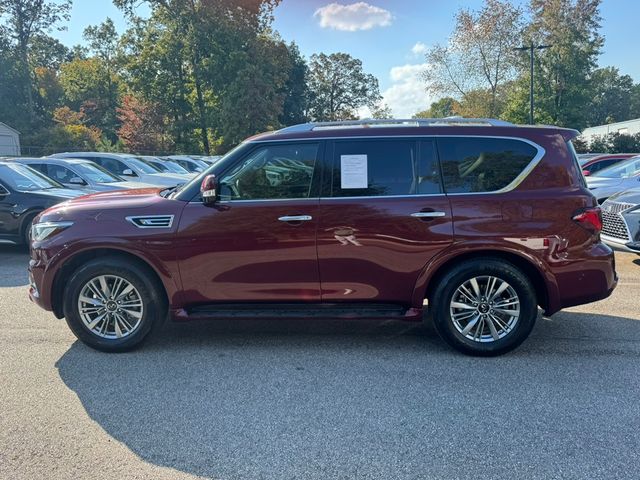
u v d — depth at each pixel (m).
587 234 4.22
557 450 2.96
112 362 4.26
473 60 39.62
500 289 4.26
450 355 4.40
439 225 4.20
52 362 4.25
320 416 3.37
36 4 51.91
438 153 4.30
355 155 4.31
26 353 4.45
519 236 4.17
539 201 4.19
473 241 4.19
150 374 4.02
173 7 42.81
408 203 4.21
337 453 2.95
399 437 3.11
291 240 4.25
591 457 2.88
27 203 8.66
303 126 4.53
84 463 2.84
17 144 42.41
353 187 4.29
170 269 4.31
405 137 4.33
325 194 4.29
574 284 4.25
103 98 64.88
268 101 43.91
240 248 4.27
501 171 4.27
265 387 3.80
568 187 4.25
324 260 4.27
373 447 3.00
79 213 4.40
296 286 4.32
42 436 3.12
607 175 10.99
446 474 2.74
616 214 7.44
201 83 44.44
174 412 3.42
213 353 4.47
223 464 2.84
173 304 4.39
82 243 4.32
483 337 4.34
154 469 2.79
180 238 4.28
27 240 8.73
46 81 60.88
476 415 3.37
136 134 45.06
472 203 4.20
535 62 42.41
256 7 44.53
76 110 64.56
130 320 4.45
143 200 4.50
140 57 43.84
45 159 11.77
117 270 4.33
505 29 38.94
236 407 3.49
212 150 46.78
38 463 2.84
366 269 4.27
